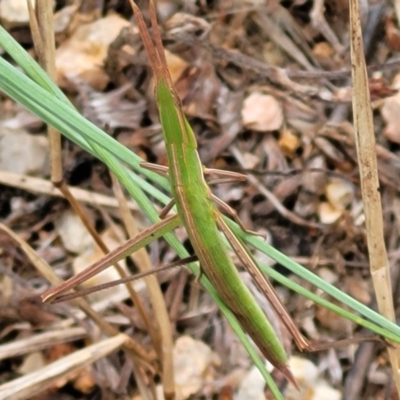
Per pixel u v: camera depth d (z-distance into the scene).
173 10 0.30
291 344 0.27
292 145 0.28
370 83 0.28
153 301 0.25
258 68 0.29
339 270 0.27
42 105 0.21
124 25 0.29
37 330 0.27
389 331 0.21
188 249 0.28
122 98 0.29
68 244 0.28
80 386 0.27
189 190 0.22
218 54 0.29
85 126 0.21
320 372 0.27
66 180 0.28
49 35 0.23
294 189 0.28
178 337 0.27
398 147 0.28
